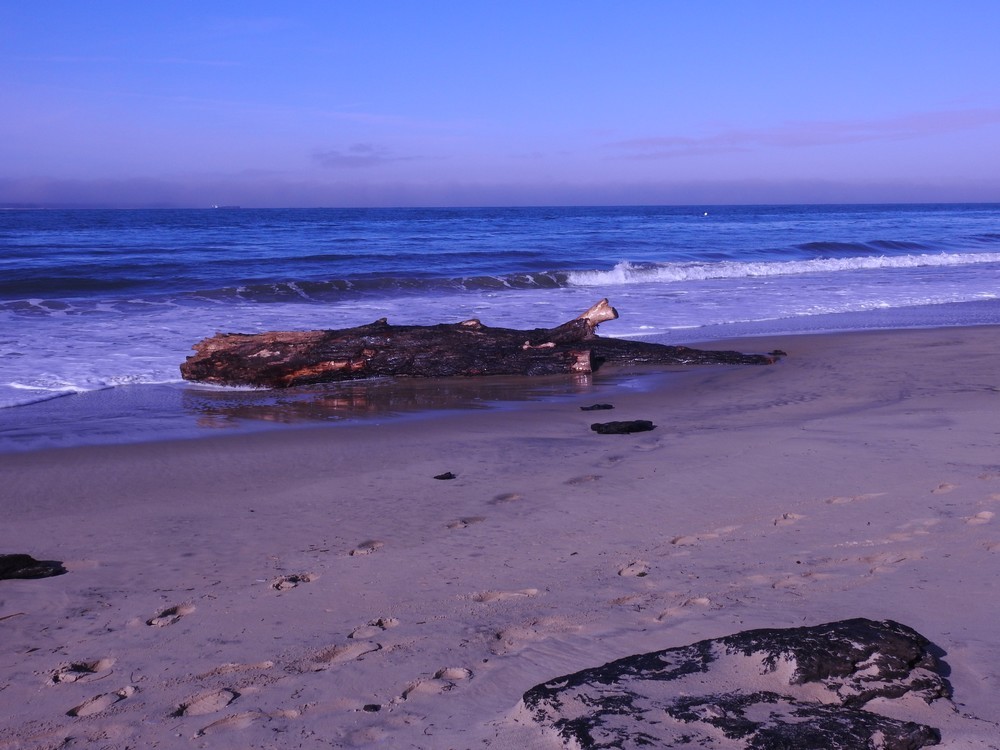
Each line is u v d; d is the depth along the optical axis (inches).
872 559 171.9
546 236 1847.9
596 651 135.1
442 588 168.4
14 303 692.7
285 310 691.4
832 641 123.0
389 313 677.3
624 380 436.5
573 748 100.7
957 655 125.6
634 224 2691.9
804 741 100.3
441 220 3134.8
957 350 505.7
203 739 114.4
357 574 178.2
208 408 379.9
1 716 124.0
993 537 179.3
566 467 262.4
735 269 1072.2
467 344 456.8
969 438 272.5
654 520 206.8
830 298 815.1
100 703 126.7
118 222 2839.6
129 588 174.4
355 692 126.0
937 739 102.2
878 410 334.6
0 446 305.1
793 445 273.9
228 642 146.8
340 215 4279.0
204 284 916.0
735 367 466.6
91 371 455.8
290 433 325.4
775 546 183.6
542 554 186.4
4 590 173.9
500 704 118.6
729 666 119.3
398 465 272.7
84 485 255.1
